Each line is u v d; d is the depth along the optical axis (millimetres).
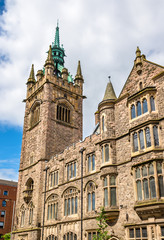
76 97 69750
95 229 35000
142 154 30078
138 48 36750
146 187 28484
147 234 27125
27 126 67625
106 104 38500
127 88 36906
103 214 31281
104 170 34906
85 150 42000
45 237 46375
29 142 63875
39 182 52688
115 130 36688
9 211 98375
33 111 68000
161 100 30484
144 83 34250
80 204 39406
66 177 45469
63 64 80812
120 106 37062
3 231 93875
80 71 74812
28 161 61562
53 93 64125
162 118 29578
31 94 69000
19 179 61281
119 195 32781
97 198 36312
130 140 32688
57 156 50500
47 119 59750
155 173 27625
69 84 69312
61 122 62688
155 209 26469
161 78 31297
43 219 48250
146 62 34906
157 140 29484
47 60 67125
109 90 40438
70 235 39688
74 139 63781
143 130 30891
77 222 39031
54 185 49000
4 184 101375
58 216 44000
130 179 31906
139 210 28141
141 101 32406
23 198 55438
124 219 30875
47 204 49188
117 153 35250
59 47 81250
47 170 52906
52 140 58781
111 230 32000
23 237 52188
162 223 26094
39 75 70500
